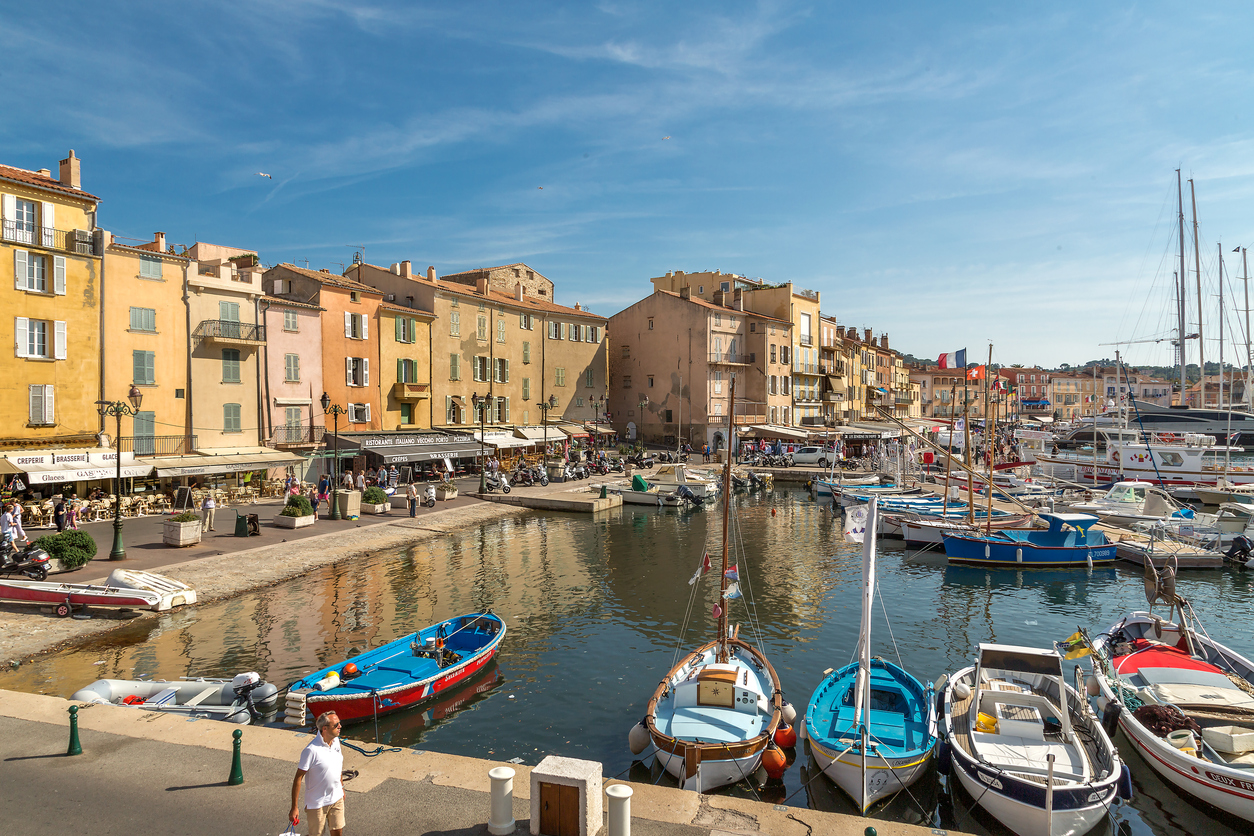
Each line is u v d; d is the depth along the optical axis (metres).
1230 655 16.84
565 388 67.44
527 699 16.67
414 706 15.98
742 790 12.89
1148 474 49.66
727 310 73.62
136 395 26.48
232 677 17.00
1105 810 11.22
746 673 15.53
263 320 42.19
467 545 33.81
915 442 83.50
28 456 30.55
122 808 9.37
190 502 35.34
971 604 25.36
